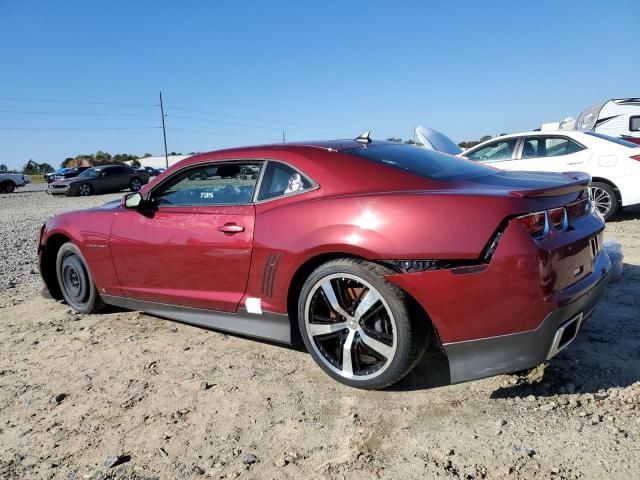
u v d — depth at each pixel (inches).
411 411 99.7
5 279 240.2
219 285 129.6
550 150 314.0
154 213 144.4
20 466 91.0
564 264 95.0
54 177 1354.6
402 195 101.4
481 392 104.5
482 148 339.0
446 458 84.9
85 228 162.4
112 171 947.3
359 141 131.8
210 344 140.8
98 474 87.0
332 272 106.2
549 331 92.0
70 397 115.1
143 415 105.1
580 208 107.2
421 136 335.9
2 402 114.7
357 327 106.4
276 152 124.5
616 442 85.5
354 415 99.8
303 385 113.4
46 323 168.1
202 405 107.7
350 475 82.7
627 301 150.5
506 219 92.3
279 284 116.4
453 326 95.3
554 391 102.7
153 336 149.7
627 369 109.5
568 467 80.6
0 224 498.0
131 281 152.1
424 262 96.3
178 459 90.0
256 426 98.6
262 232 118.3
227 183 130.6
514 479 78.9
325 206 109.0
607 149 295.7
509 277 91.0
